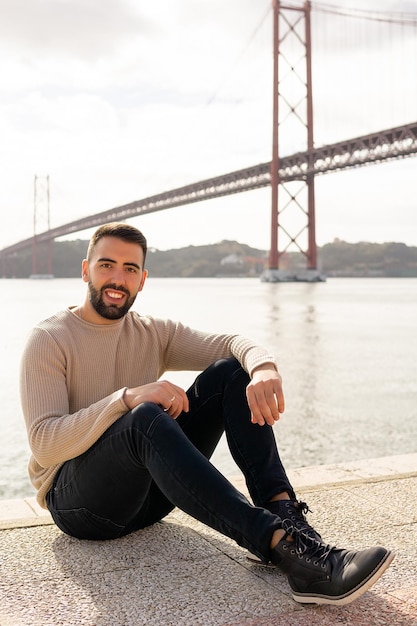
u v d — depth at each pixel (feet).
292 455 21.21
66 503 5.22
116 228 5.17
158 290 192.13
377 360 44.57
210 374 5.24
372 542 5.51
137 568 4.95
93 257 5.20
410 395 31.55
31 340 5.12
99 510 5.08
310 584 4.27
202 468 4.37
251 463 4.88
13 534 5.62
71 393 5.29
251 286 232.32
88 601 4.42
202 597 4.50
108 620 4.16
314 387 33.76
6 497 15.57
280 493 4.77
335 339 58.08
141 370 5.55
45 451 4.86
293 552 4.30
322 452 21.59
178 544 5.44
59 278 360.48
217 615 4.24
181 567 4.99
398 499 6.66
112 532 5.33
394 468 8.00
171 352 5.78
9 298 135.85
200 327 69.67
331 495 6.79
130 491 4.90
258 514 4.35
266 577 4.84
